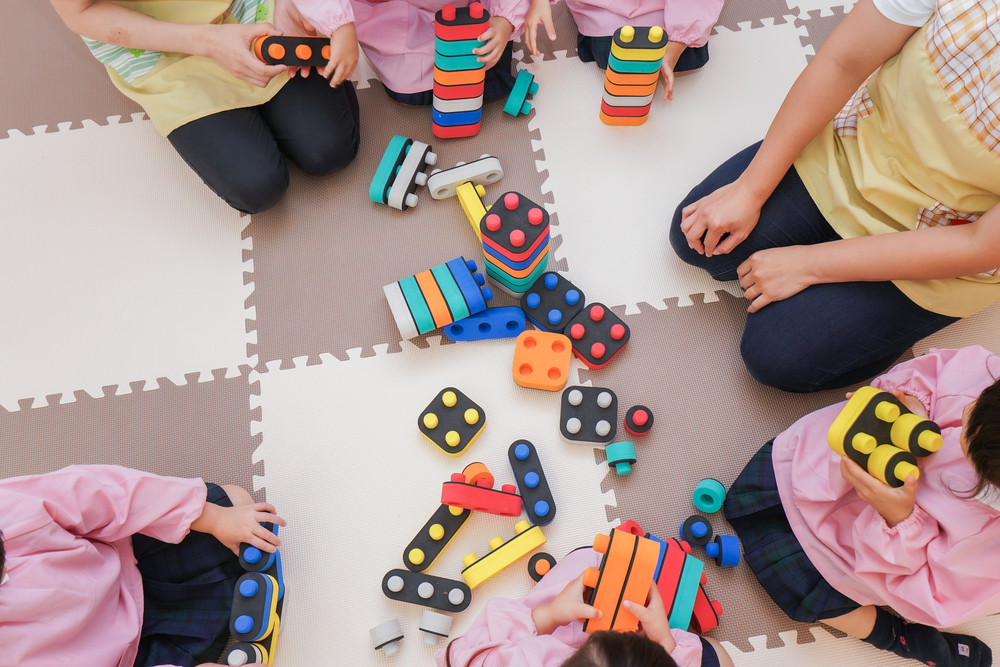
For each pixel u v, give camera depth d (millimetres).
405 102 1598
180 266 1502
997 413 873
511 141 1587
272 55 1303
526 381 1378
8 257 1509
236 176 1401
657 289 1480
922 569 1059
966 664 1236
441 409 1366
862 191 1188
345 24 1313
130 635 1122
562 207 1535
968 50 965
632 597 1114
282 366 1435
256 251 1510
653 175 1562
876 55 1103
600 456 1374
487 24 1386
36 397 1417
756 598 1289
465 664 1073
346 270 1497
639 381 1419
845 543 1152
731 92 1625
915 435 1032
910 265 1118
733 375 1424
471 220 1457
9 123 1600
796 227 1304
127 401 1414
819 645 1265
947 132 1025
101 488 1117
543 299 1433
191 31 1293
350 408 1405
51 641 1003
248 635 1163
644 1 1538
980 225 1048
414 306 1369
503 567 1257
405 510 1345
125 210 1539
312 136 1450
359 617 1285
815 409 1399
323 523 1338
